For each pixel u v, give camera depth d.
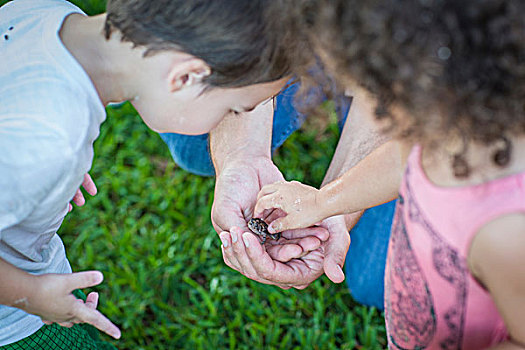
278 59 0.60
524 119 0.49
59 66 0.61
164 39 0.60
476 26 0.46
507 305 0.53
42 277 0.63
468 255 0.54
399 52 0.48
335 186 0.73
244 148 0.84
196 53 0.60
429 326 0.60
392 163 0.69
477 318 0.57
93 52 0.63
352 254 0.95
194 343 0.95
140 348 0.95
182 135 0.94
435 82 0.48
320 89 0.65
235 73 0.61
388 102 0.51
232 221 0.79
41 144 0.59
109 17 0.61
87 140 0.61
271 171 0.84
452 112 0.49
